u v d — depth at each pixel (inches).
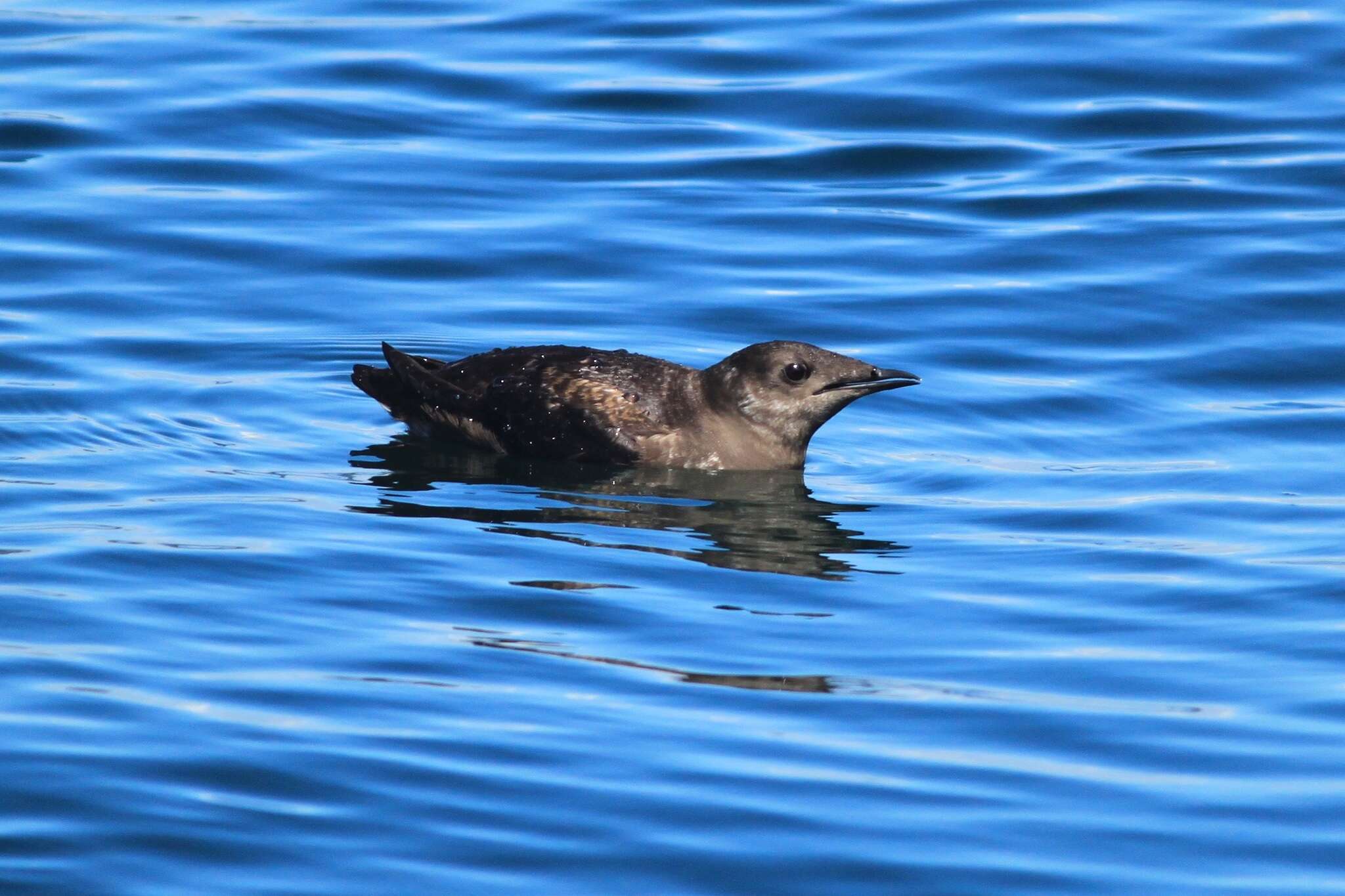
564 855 426.9
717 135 1095.0
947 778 470.0
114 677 511.5
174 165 1036.5
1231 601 594.6
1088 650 556.4
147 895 405.1
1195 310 889.5
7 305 865.5
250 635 546.6
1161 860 432.5
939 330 872.9
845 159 1066.1
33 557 598.5
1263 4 1256.2
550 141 1085.8
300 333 856.9
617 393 761.0
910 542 657.6
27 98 1104.8
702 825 441.7
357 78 1155.3
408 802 447.2
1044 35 1211.9
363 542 634.2
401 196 1011.3
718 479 738.2
